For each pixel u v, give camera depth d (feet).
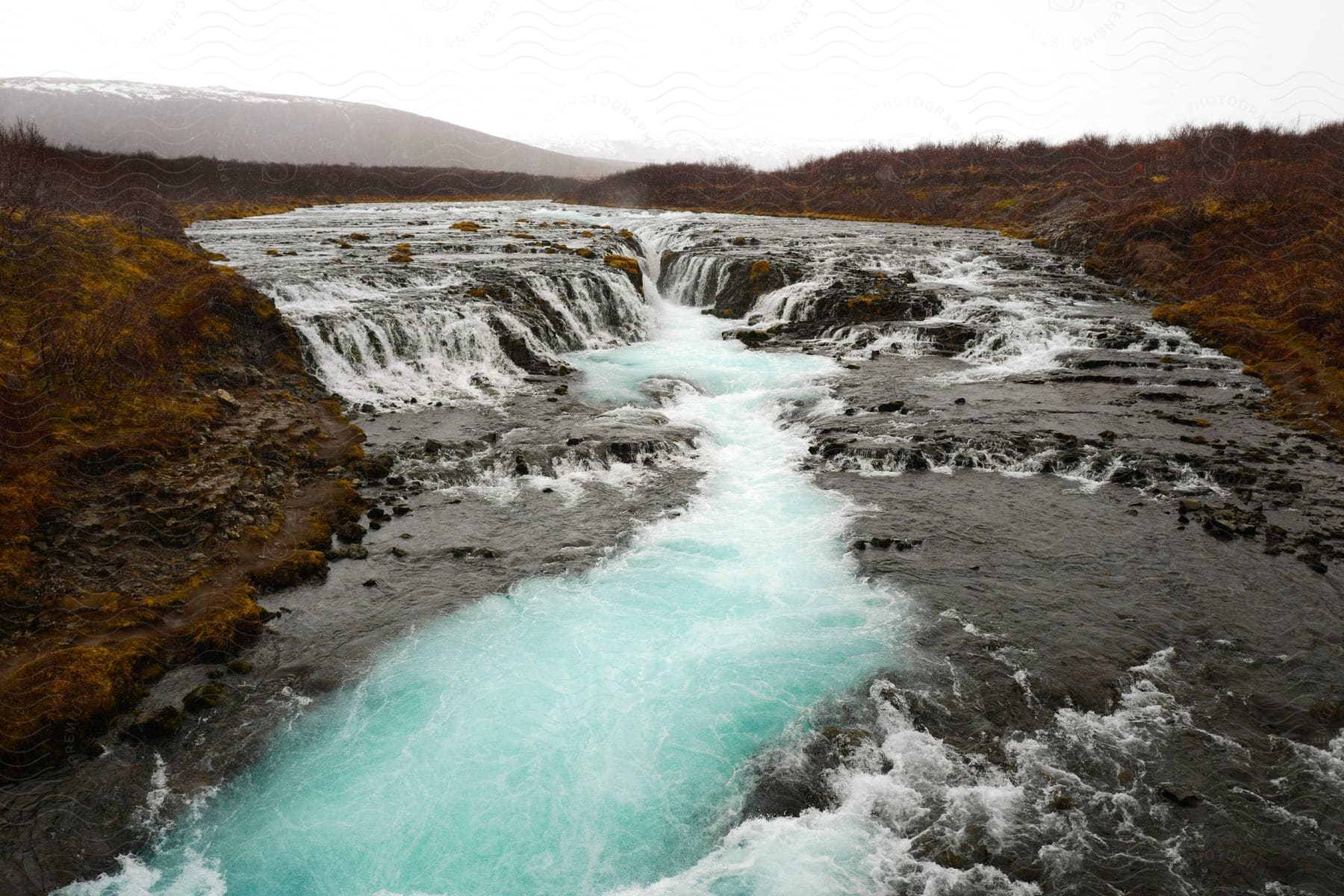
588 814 22.20
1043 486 42.37
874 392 56.85
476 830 21.68
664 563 35.01
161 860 20.49
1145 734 24.62
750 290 87.10
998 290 82.53
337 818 21.94
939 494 41.57
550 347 67.41
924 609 31.40
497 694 26.84
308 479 40.50
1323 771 22.97
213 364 48.29
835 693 26.73
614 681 27.53
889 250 101.55
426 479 42.01
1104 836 20.95
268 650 28.48
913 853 20.62
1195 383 56.65
